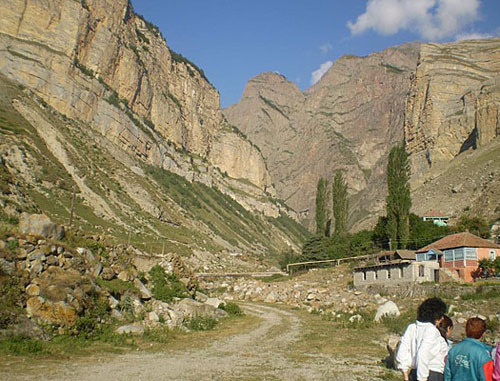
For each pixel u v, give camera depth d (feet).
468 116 477.77
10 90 350.23
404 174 215.10
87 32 434.71
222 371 47.85
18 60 372.79
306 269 251.39
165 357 54.85
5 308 53.21
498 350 23.53
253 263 411.95
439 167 469.57
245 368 50.39
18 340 50.31
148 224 351.05
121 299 77.92
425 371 25.38
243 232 575.38
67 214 254.47
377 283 162.71
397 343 52.70
